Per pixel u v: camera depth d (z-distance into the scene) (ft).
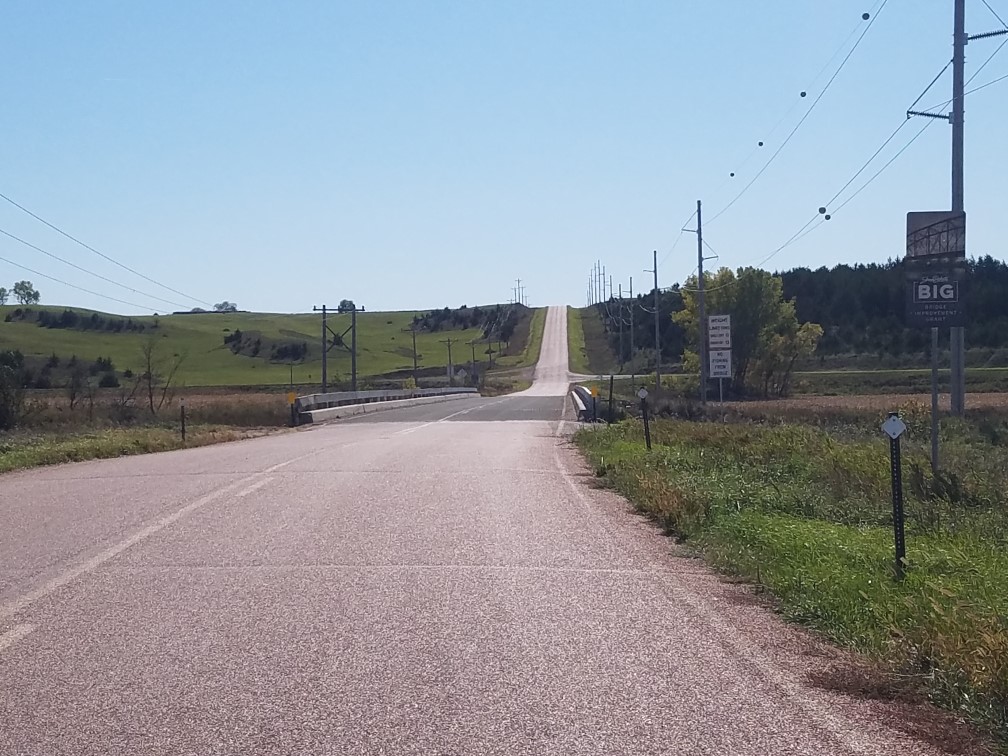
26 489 55.67
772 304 228.02
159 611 27.17
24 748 17.26
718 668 22.31
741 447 70.38
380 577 31.60
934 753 17.43
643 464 61.82
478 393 286.05
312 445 87.30
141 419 126.93
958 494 49.78
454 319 613.11
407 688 20.56
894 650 22.99
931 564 32.22
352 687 20.61
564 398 227.40
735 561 34.19
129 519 43.32
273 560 34.27
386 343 518.78
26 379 155.63
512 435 102.12
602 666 22.29
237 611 27.17
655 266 191.01
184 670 21.80
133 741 17.58
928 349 279.90
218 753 17.02
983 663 20.36
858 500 48.32
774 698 20.24
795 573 31.07
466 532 40.27
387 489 53.83
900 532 31.55
